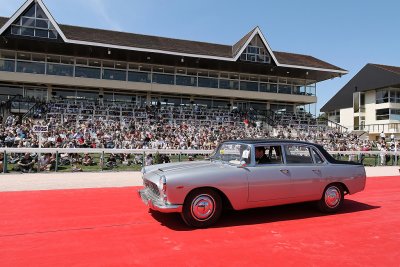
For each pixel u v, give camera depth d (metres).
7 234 5.12
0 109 26.44
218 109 34.28
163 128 25.95
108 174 12.53
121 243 4.75
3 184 9.59
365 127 48.72
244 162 5.80
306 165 6.40
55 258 4.17
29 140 17.11
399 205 7.44
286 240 4.95
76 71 31.45
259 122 31.86
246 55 34.28
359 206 7.30
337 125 36.34
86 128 23.00
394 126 43.09
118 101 32.50
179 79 34.91
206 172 5.56
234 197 5.65
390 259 4.25
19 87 30.45
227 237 5.05
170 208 5.24
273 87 38.38
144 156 14.48
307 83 40.88
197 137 24.06
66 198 7.87
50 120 23.53
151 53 30.34
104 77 32.34
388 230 5.49
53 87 31.31
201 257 4.25
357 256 4.34
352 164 6.94
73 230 5.34
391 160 19.88
